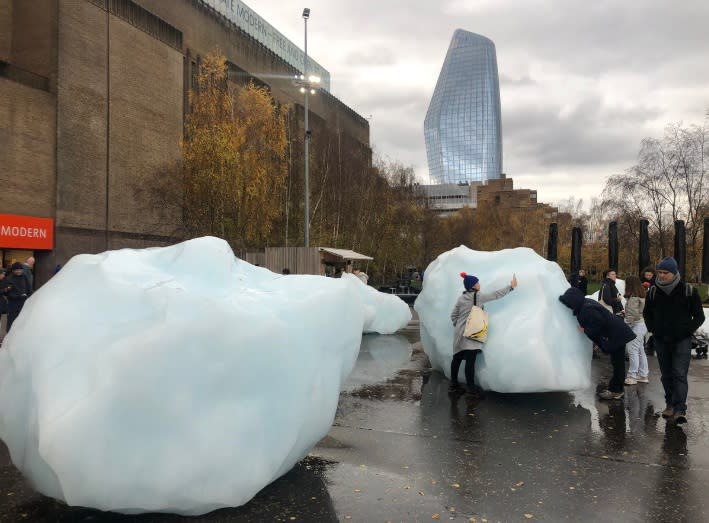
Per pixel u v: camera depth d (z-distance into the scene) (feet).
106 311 10.18
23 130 77.25
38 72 82.89
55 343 9.73
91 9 88.43
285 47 188.03
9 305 32.22
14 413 9.87
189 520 10.41
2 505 11.11
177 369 9.47
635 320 23.09
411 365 27.50
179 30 108.68
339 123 191.31
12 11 83.97
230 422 9.91
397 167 140.05
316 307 11.91
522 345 19.69
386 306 40.57
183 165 77.20
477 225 218.59
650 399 20.52
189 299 10.09
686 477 12.84
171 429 9.41
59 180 82.94
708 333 36.17
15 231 74.95
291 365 10.85
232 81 130.72
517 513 10.89
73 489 8.85
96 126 89.71
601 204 96.43
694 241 86.07
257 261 71.87
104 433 8.95
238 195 72.33
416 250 141.38
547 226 212.84
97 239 89.97
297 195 98.73
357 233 110.93
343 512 10.84
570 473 13.07
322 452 14.48
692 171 87.15
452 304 23.32
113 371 9.09
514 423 17.35
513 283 20.70
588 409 19.08
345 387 22.41
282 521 10.41
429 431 16.47
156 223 101.14
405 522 10.46
